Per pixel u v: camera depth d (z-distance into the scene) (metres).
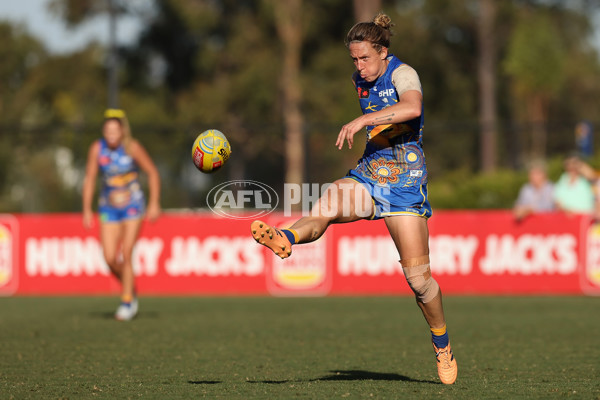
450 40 161.88
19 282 51.75
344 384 20.39
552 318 37.31
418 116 18.64
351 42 19.17
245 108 158.50
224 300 47.44
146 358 25.59
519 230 49.50
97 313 40.28
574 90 176.50
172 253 51.19
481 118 146.62
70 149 77.56
